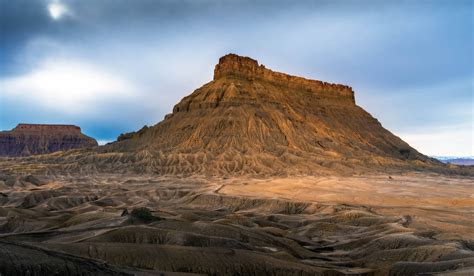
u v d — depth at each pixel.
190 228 69.56
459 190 142.38
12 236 58.97
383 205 114.56
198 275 45.78
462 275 47.53
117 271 41.94
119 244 51.16
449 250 61.00
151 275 43.28
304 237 82.56
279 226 91.06
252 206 117.81
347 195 129.12
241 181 159.12
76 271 39.28
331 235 86.56
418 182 166.12
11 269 36.38
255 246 62.78
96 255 48.28
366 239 74.88
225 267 50.56
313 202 113.50
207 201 123.38
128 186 145.62
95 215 85.00
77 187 138.00
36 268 37.53
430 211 102.88
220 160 194.62
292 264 54.00
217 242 59.69
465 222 90.56
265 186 145.38
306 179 166.25
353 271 55.72
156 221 74.88
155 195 132.12
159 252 50.91
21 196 117.38
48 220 84.94
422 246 64.12
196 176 176.75
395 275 54.19
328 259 65.44
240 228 71.81
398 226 82.31
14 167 184.38
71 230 65.56
